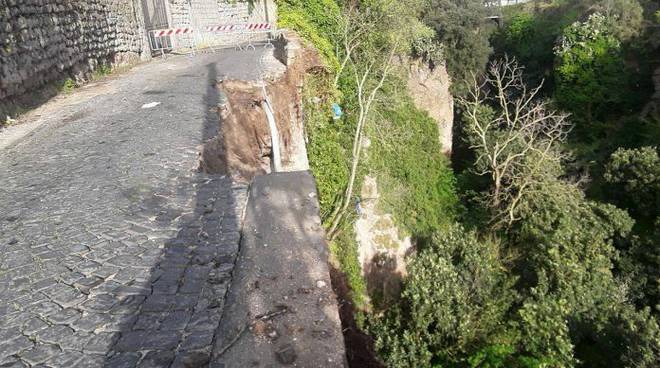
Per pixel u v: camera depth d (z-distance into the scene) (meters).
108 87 10.52
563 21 28.00
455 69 24.09
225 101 8.30
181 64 14.20
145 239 3.51
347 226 12.59
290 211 3.61
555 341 8.76
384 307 14.14
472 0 24.77
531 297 10.84
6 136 6.84
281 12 14.53
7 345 2.44
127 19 16.09
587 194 18.98
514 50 30.30
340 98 14.50
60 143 6.26
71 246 3.47
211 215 3.85
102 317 2.62
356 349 9.98
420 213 18.52
